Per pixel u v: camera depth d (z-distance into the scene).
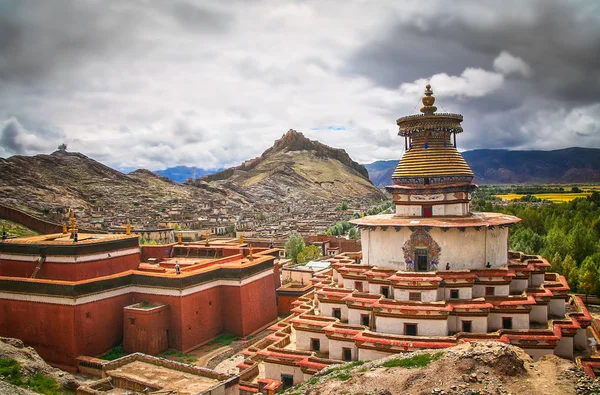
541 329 43.72
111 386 45.41
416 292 44.81
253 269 73.88
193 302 65.31
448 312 42.28
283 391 41.66
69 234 75.88
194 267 69.88
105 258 67.31
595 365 41.69
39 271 65.06
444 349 37.22
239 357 63.56
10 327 62.12
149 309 61.59
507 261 51.75
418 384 32.06
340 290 50.91
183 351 62.81
